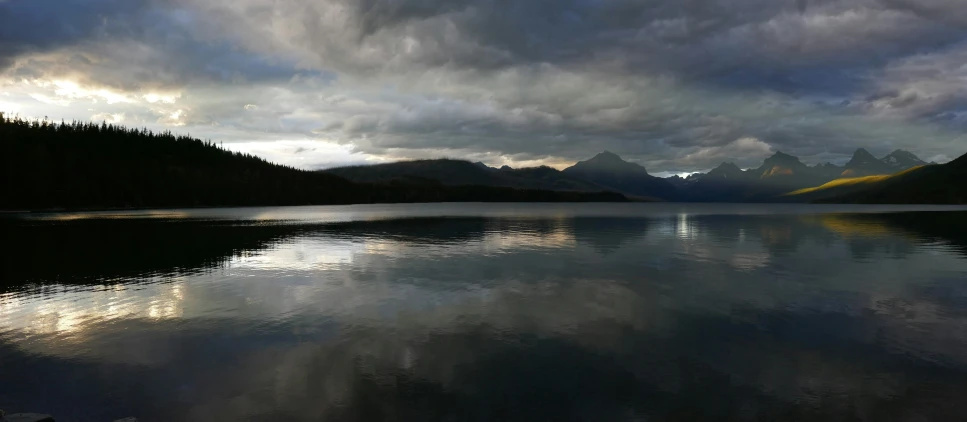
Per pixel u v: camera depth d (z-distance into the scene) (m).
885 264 31.97
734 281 25.67
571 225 77.25
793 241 48.38
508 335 15.96
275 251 40.28
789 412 10.47
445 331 16.41
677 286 24.19
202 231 63.91
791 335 15.91
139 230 65.81
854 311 19.09
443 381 12.16
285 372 12.86
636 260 34.03
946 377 12.33
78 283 25.78
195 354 14.35
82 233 60.53
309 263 32.91
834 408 10.65
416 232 61.81
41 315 18.95
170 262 33.84
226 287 24.38
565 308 19.64
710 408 10.66
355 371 12.89
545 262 33.00
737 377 12.41
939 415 10.31
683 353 14.17
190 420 10.24
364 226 75.12
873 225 76.38
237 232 62.09
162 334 16.36
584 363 13.36
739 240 49.72
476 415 10.34
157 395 11.54
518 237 53.88
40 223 82.50
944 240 48.97
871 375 12.52
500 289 23.53
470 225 77.06
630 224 80.00
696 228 69.50
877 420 10.10
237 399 11.26
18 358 14.14
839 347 14.71
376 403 10.95
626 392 11.48
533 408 10.66
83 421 10.31
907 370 12.84
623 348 14.62
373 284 24.94
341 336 15.96
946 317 18.19
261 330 16.72
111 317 18.61
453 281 25.75
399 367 13.12
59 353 14.55
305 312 19.14
